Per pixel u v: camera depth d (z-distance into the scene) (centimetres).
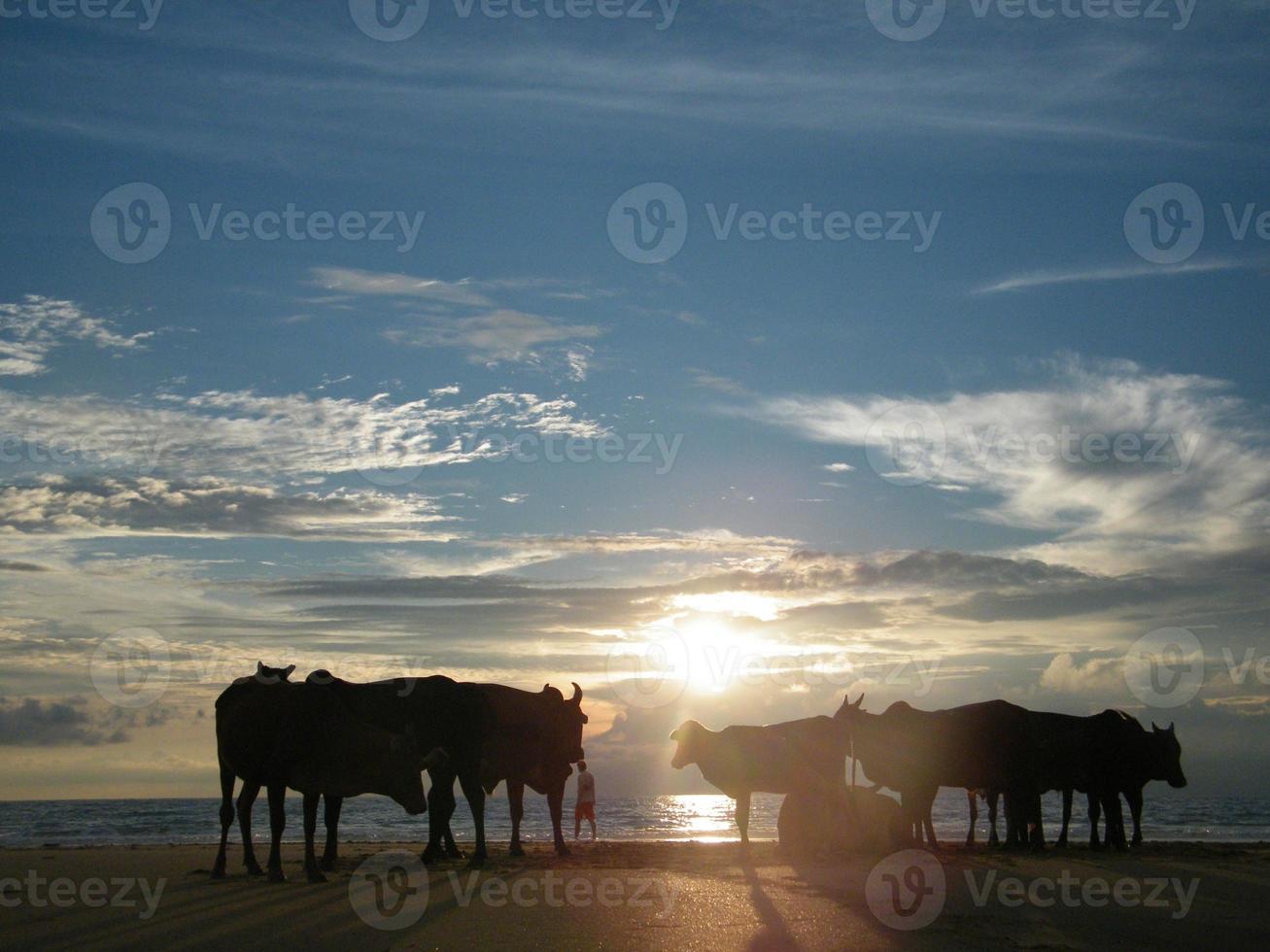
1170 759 2219
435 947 1034
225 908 1270
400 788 1514
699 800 17100
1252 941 1110
